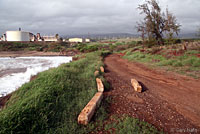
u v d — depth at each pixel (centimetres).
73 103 338
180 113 310
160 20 1888
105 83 496
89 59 1305
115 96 414
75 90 415
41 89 354
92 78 556
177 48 1302
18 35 7156
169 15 1798
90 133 243
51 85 391
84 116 263
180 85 512
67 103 330
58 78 461
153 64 995
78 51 4031
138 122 268
